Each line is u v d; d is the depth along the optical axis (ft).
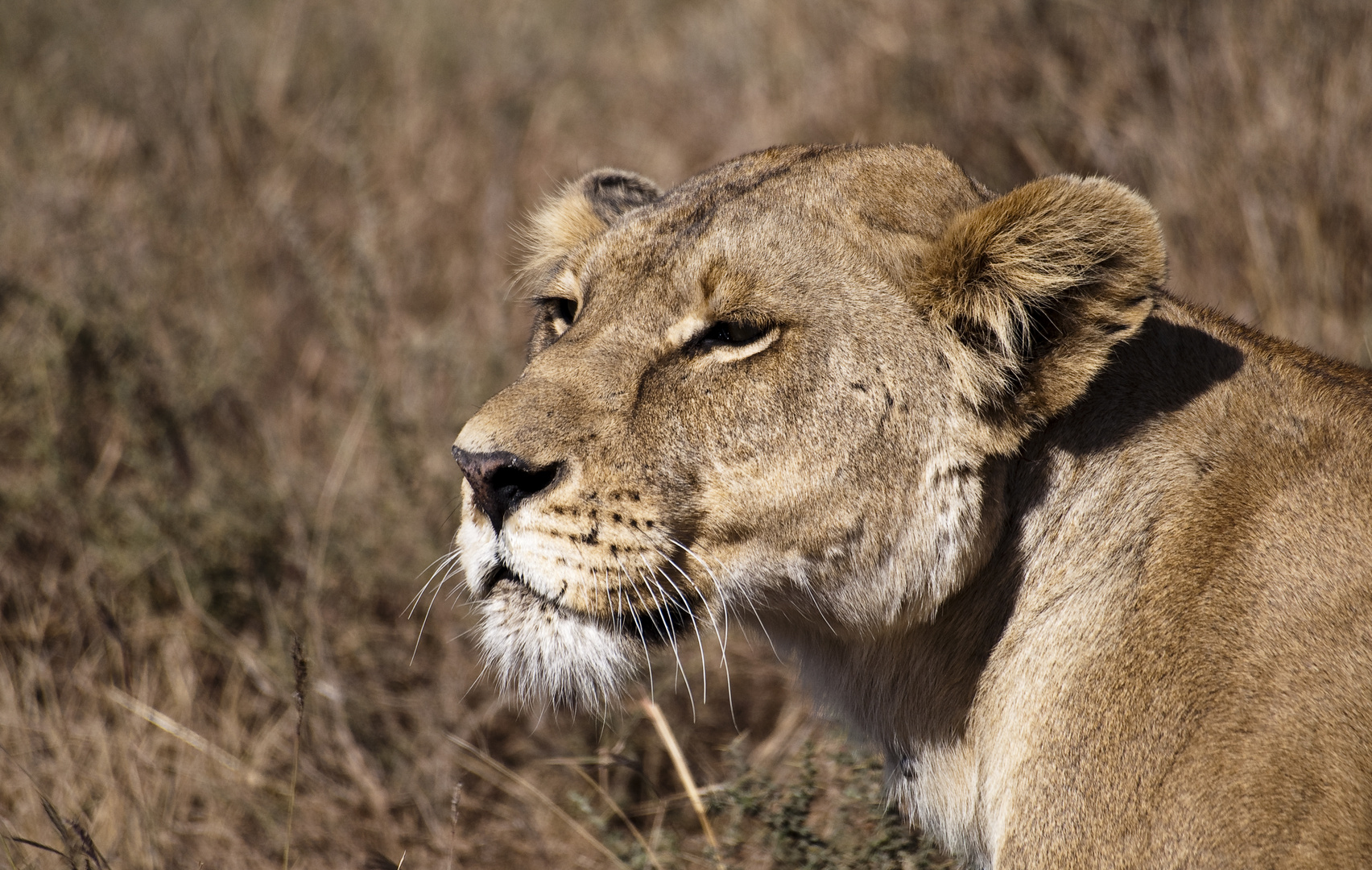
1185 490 20.62
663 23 64.69
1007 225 20.71
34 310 39.52
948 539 21.35
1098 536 20.98
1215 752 18.49
